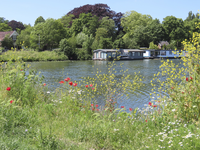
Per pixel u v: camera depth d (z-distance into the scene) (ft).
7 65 31.53
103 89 43.09
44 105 21.33
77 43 243.81
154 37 280.92
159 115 20.31
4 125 15.65
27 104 22.11
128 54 213.66
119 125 18.24
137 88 50.78
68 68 113.19
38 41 231.71
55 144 13.55
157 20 295.07
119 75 80.12
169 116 19.43
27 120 17.57
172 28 293.43
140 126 18.48
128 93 44.88
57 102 23.41
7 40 216.54
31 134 15.06
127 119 19.92
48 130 16.15
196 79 20.77
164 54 234.58
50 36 237.66
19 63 30.83
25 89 23.50
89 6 348.79
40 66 126.93
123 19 328.29
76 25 295.69
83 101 25.73
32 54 186.19
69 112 20.81
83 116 20.07
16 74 26.35
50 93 26.43
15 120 16.70
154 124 18.94
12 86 23.82
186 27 299.17
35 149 12.82
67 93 26.76
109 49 218.79
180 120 19.04
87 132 16.29
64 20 339.57
